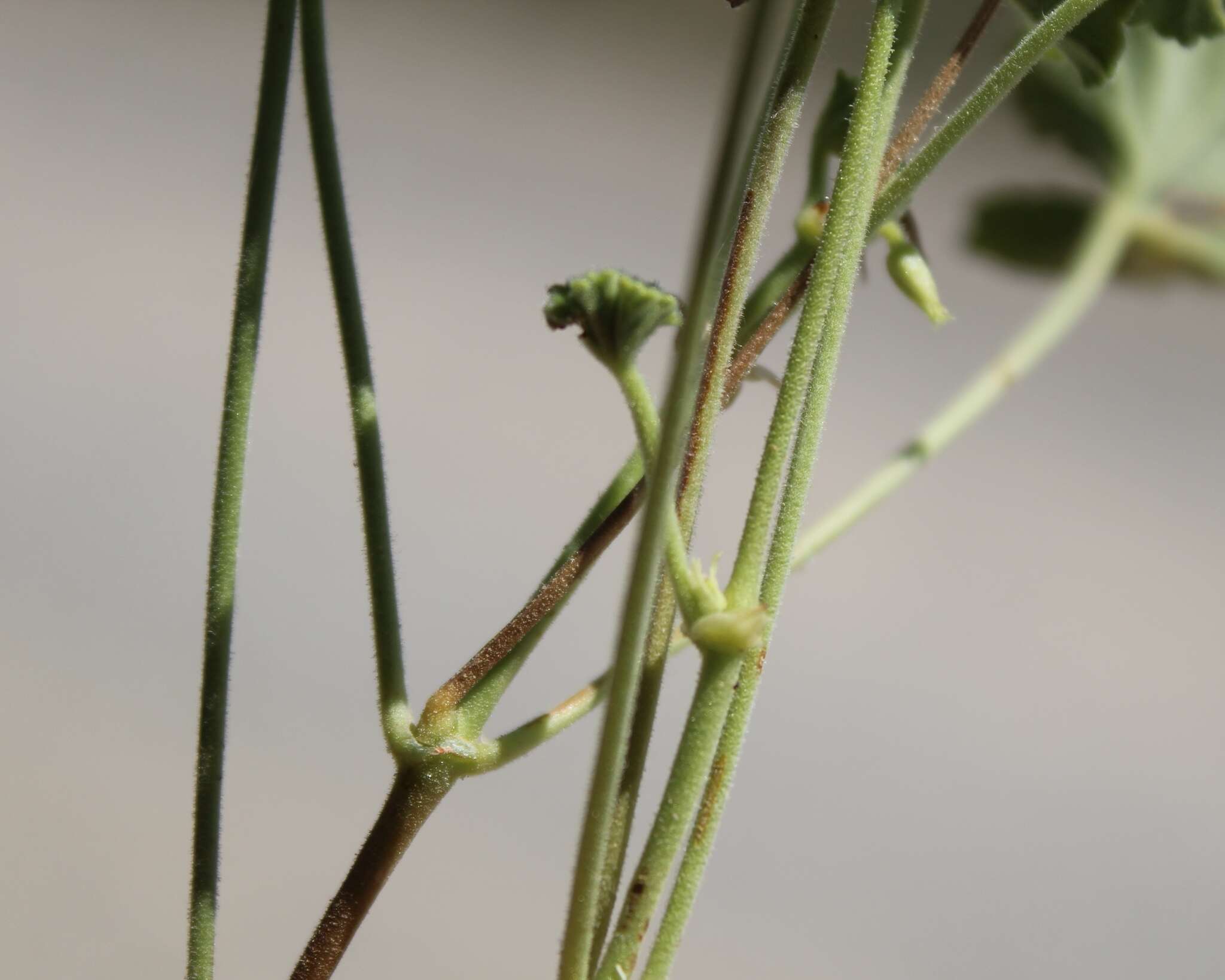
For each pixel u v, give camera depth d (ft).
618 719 0.82
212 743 0.87
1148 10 0.97
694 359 0.80
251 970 1.74
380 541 0.88
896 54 0.87
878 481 0.98
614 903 0.87
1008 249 1.17
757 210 0.87
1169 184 1.15
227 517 0.87
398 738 0.88
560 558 0.89
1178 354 2.38
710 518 1.87
